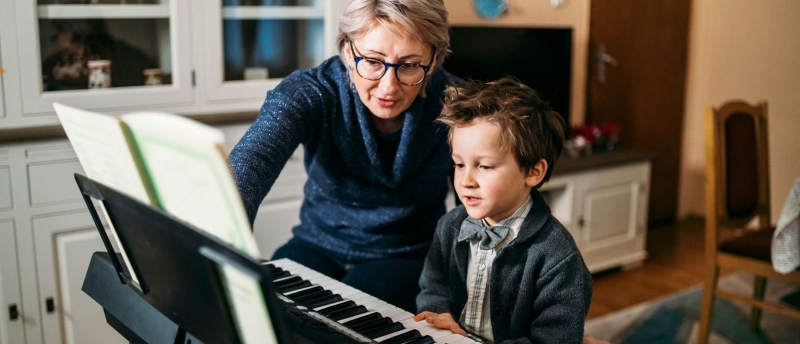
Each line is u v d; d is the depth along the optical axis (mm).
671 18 4309
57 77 2037
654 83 4309
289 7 2416
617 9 3988
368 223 1581
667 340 2762
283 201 2463
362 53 1322
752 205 2717
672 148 4527
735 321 2973
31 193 2023
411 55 1310
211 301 862
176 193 851
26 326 2070
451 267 1260
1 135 1979
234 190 749
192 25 2227
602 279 3480
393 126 1506
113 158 915
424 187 1572
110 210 967
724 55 4379
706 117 2543
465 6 3402
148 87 2191
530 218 1155
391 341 1016
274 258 1666
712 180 2539
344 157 1519
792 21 4023
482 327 1234
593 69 3953
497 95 1145
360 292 1256
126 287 1140
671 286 3396
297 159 2459
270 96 1441
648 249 3988
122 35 2143
